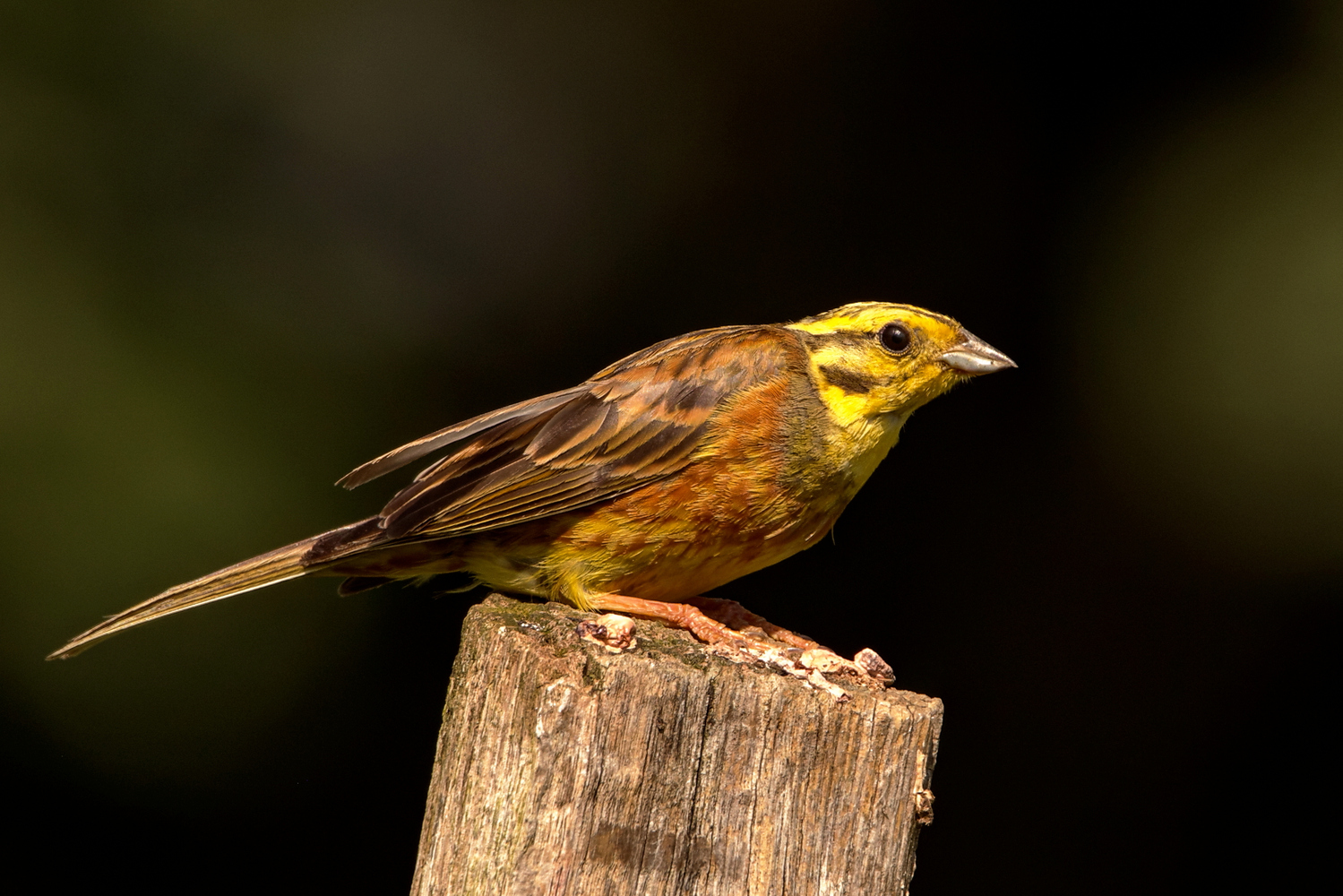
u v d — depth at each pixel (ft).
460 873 18.71
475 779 19.07
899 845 19.39
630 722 18.67
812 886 19.01
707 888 18.72
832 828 19.13
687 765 18.80
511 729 18.98
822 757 19.12
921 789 19.65
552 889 18.30
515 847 18.44
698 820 18.78
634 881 18.52
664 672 18.84
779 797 18.99
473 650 20.16
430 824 19.69
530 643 19.61
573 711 18.62
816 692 19.49
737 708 18.98
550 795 18.52
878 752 19.25
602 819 18.49
